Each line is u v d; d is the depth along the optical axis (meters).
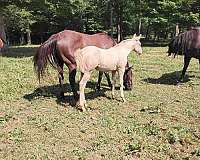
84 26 18.09
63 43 3.95
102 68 3.87
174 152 2.66
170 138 2.87
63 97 4.25
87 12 17.28
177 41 4.91
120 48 4.00
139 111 3.76
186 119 3.47
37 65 3.94
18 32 18.89
